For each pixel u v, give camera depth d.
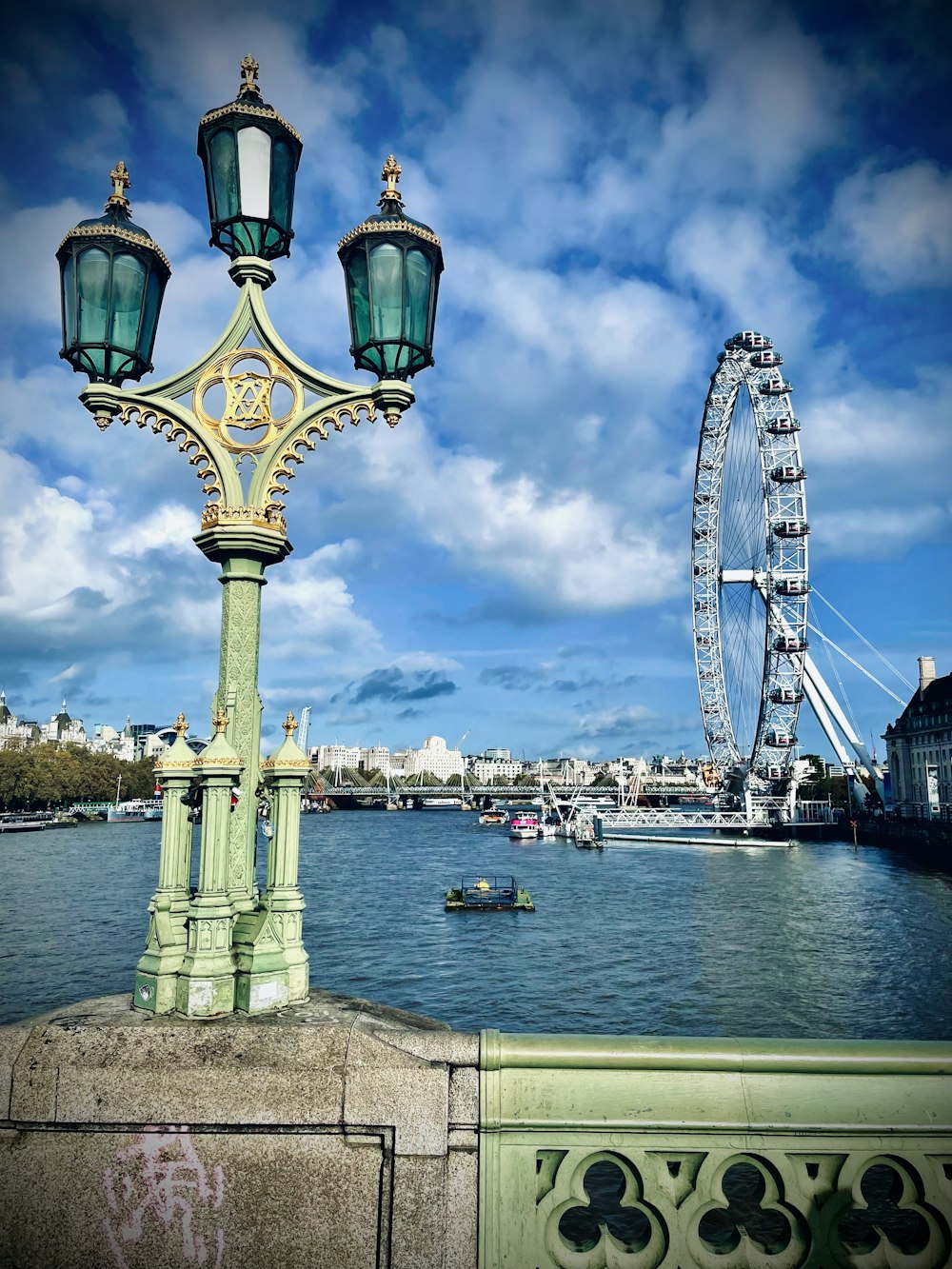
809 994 35.16
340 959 42.88
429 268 4.65
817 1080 3.56
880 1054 3.57
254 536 4.44
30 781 165.50
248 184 4.70
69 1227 3.62
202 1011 3.85
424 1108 3.58
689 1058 3.56
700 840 122.19
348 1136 3.61
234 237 4.80
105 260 4.55
